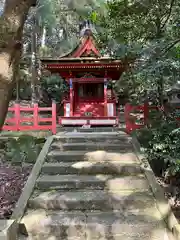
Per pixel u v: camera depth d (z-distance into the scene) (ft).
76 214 12.50
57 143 19.53
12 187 16.37
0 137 21.35
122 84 27.68
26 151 20.24
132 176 15.49
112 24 16.81
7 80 7.37
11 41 7.41
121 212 12.70
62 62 28.55
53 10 37.19
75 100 31.81
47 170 16.03
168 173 16.06
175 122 15.97
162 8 15.23
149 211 12.67
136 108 21.18
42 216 12.30
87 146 18.57
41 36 54.24
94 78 30.63
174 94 24.62
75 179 14.85
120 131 24.61
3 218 12.98
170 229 11.33
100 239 11.47
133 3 15.43
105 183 14.55
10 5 7.60
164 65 13.82
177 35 14.60
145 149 15.53
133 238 11.36
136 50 16.10
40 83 48.88
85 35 29.12
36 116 22.99
